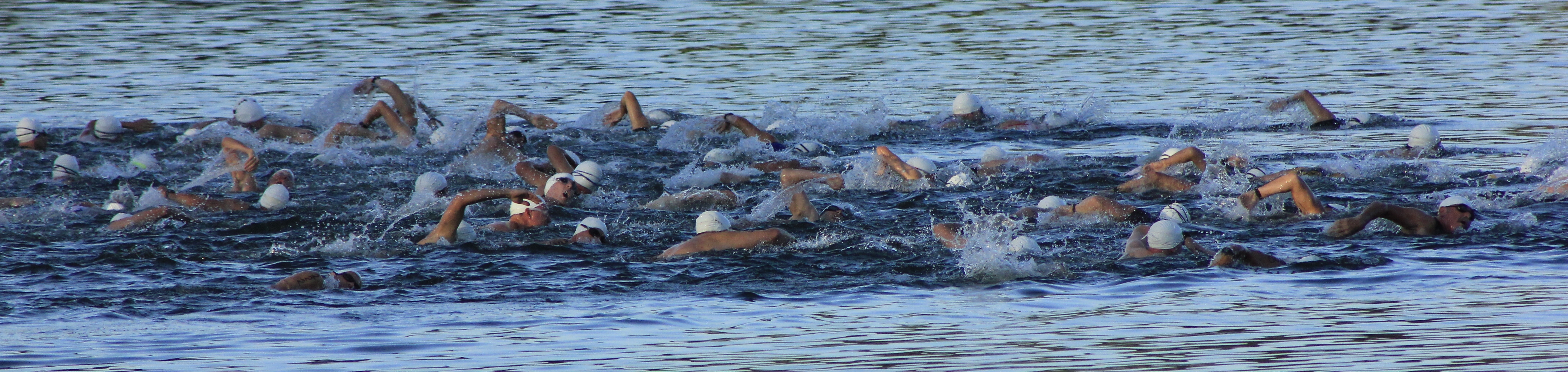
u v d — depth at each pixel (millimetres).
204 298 39719
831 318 37438
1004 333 35406
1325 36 135750
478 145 70188
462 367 32375
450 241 47781
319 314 37906
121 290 40625
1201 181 62094
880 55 124625
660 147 76812
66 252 46438
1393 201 57656
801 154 74312
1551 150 70188
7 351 33656
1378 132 82562
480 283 42031
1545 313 36312
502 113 82125
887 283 41781
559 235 50375
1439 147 73875
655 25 145625
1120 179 63719
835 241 47906
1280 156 75000
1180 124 87250
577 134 81062
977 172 64500
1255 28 142625
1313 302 38406
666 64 118562
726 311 38250
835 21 149125
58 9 154625
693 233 50875
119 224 50875
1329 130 84062
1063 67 116062
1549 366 31047
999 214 52594
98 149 75750
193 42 130000
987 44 131625
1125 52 125438
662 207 57281
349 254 46344
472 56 123062
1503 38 130375
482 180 65375
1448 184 61656
